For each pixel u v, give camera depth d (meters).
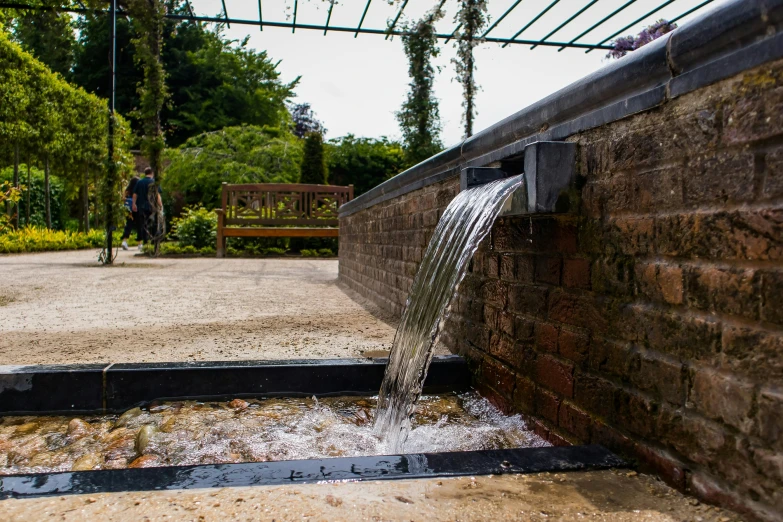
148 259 11.24
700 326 1.36
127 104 32.53
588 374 1.82
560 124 2.00
